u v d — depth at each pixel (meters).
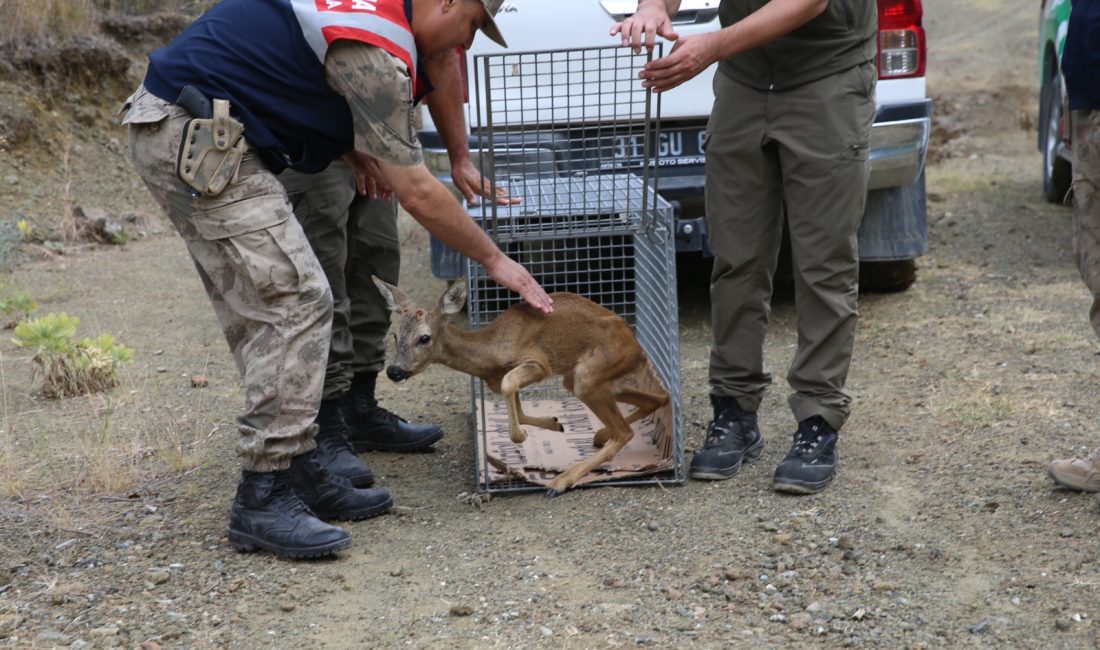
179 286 7.39
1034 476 3.89
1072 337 5.56
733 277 4.03
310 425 3.46
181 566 3.42
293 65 3.26
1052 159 8.65
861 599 3.13
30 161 9.22
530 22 5.62
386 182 3.71
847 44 3.75
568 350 3.93
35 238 8.34
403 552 3.53
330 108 3.34
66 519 3.75
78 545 3.57
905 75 5.73
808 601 3.14
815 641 2.92
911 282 6.58
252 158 3.32
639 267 4.81
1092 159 3.51
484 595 3.22
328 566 3.43
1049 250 7.50
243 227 3.27
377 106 3.20
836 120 3.75
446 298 3.84
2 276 7.46
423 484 4.15
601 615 3.09
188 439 4.61
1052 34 8.58
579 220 4.27
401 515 3.83
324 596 3.24
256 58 3.25
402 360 3.76
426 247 8.22
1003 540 3.43
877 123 5.73
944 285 6.76
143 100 3.27
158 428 4.75
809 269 3.86
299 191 3.92
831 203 3.78
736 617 3.07
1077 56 3.46
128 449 4.45
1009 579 3.18
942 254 7.55
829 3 3.67
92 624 3.06
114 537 3.64
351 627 3.05
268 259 3.30
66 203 8.88
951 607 3.06
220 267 3.38
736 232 3.97
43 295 7.09
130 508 3.89
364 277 4.34
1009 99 13.54
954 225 8.30
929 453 4.21
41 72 9.78
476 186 4.05
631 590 3.24
